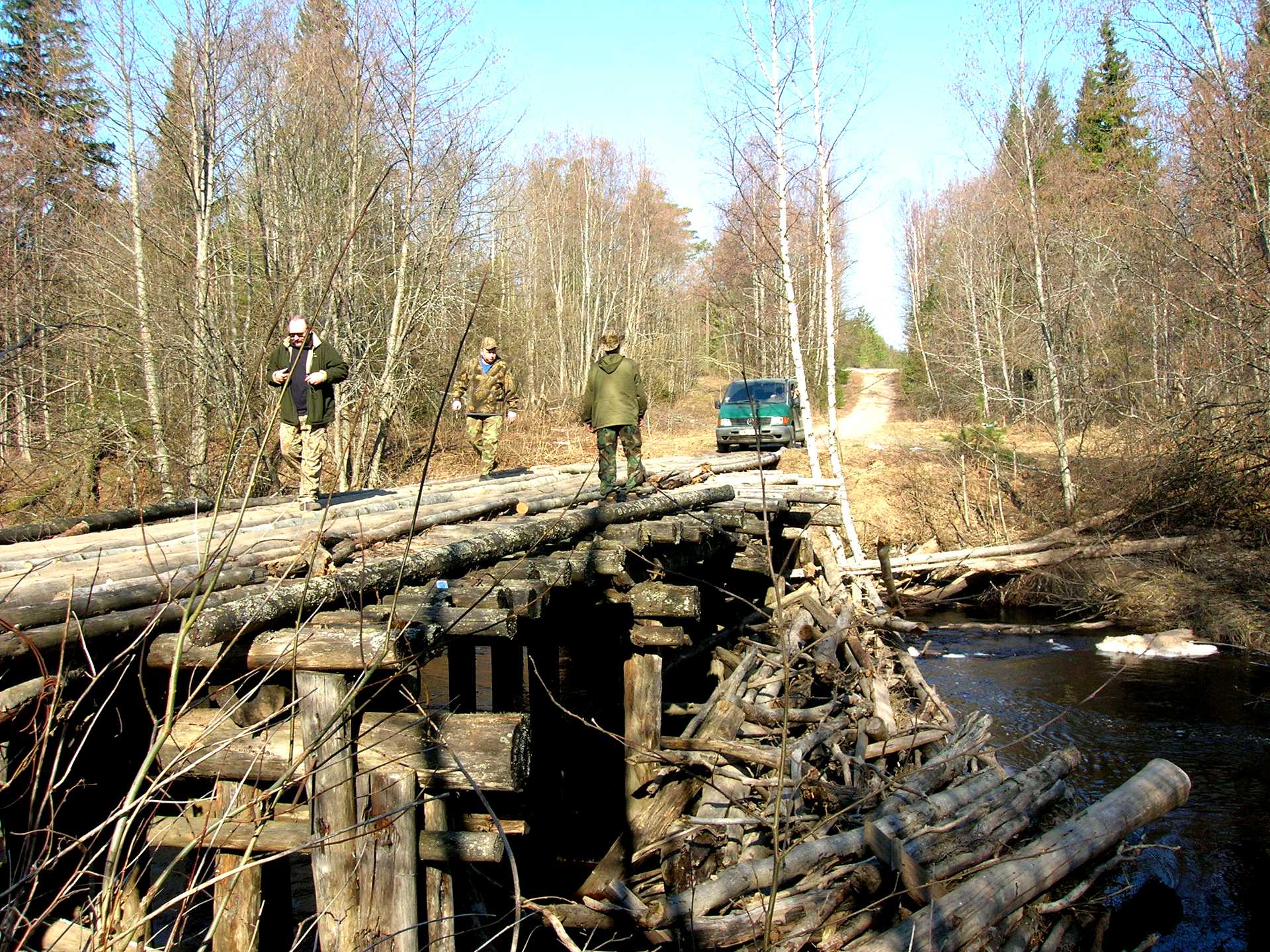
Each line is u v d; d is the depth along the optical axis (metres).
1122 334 23.27
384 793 4.30
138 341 16.33
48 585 4.82
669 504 9.25
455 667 9.36
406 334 21.25
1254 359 17.52
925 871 5.33
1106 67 25.28
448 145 20.59
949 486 23.03
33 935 4.37
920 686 10.47
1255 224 17.23
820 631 11.24
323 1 19.50
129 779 5.09
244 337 17.53
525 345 34.88
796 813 6.58
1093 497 20.64
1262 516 18.05
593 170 47.38
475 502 8.89
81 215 17.17
